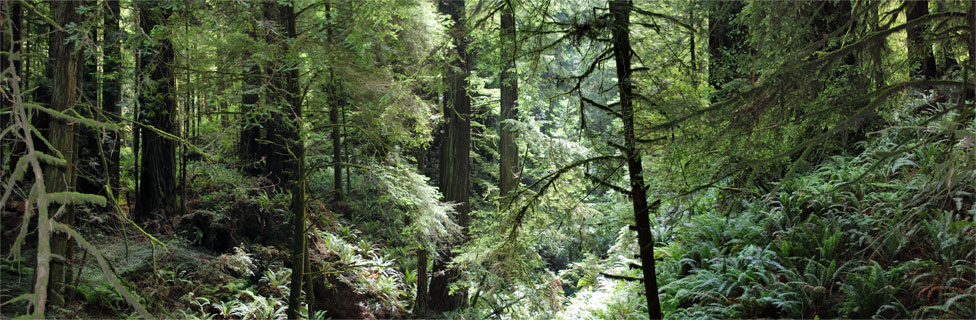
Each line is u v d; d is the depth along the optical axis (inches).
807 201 301.9
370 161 437.4
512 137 404.2
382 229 538.9
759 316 257.0
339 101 406.6
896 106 178.2
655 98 195.0
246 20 271.6
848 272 254.1
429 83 369.4
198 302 345.7
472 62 421.4
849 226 278.2
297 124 283.7
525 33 216.7
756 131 163.3
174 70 279.6
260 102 264.5
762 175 291.0
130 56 297.6
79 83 262.4
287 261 430.6
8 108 119.3
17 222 323.3
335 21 285.3
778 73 150.9
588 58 222.4
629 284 348.2
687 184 207.2
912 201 171.3
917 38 184.7
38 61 327.3
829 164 315.3
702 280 293.7
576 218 344.8
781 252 283.3
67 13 243.0
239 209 446.9
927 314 219.1
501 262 311.1
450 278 429.4
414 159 507.5
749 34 180.7
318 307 397.4
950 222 239.0
